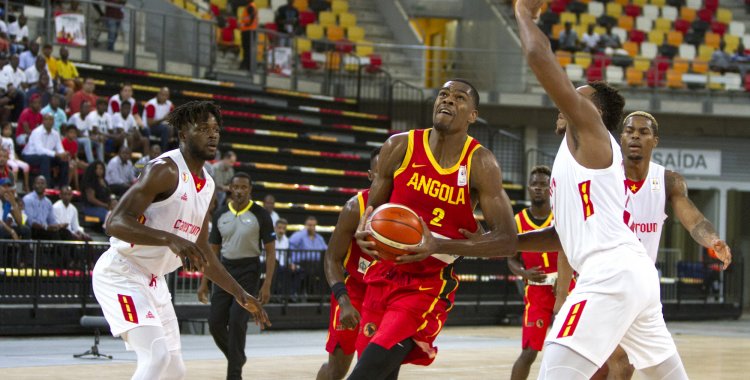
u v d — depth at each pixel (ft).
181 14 72.84
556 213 15.07
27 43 57.67
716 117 78.74
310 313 48.65
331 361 19.29
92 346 35.65
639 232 18.56
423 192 16.37
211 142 17.20
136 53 66.69
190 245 16.02
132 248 17.04
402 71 80.74
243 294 18.22
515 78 78.38
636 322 14.78
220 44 71.87
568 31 81.61
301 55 75.20
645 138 18.25
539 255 25.48
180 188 17.03
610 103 15.69
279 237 50.37
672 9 90.94
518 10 14.19
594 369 14.17
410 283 16.35
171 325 17.76
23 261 40.68
